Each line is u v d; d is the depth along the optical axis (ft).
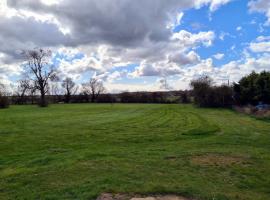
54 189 25.36
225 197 24.11
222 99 183.32
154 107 208.85
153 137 60.59
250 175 30.71
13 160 39.09
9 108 218.79
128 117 120.47
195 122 95.25
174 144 50.67
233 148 45.78
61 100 343.87
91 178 28.09
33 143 53.57
